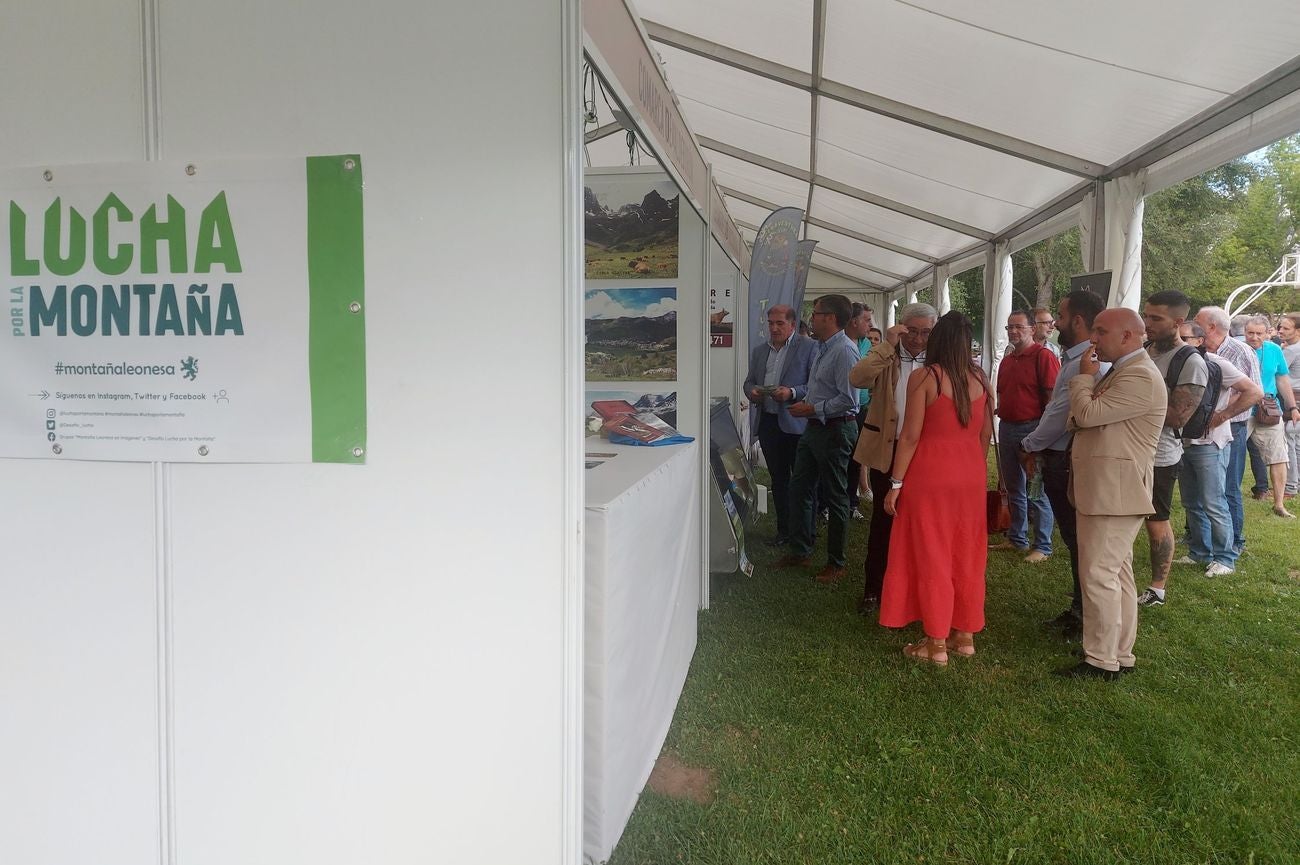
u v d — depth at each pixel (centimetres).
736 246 641
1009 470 518
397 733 156
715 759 252
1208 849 210
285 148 148
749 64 571
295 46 147
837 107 602
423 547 152
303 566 155
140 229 152
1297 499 738
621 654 195
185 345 153
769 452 549
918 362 380
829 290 1688
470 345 147
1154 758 256
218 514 156
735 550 427
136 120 152
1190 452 496
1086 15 353
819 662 332
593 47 155
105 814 166
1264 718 284
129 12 151
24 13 154
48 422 158
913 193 784
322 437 152
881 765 249
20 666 164
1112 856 207
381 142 146
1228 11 317
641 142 220
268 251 150
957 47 434
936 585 321
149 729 162
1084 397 298
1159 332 387
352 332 150
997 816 224
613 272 387
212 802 163
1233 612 406
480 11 142
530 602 150
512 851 156
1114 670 315
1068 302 367
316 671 157
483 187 144
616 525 185
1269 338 714
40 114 155
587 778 184
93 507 159
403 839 159
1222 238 2264
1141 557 529
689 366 388
